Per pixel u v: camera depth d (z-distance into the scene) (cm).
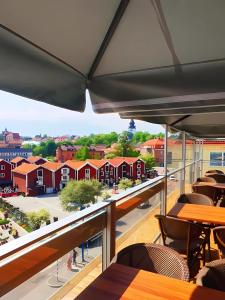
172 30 156
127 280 160
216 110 216
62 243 180
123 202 287
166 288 152
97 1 138
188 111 222
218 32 151
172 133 680
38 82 134
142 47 168
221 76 156
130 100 178
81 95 175
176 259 193
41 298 168
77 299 142
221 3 136
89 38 157
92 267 222
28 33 125
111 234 242
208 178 686
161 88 171
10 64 117
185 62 165
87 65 174
